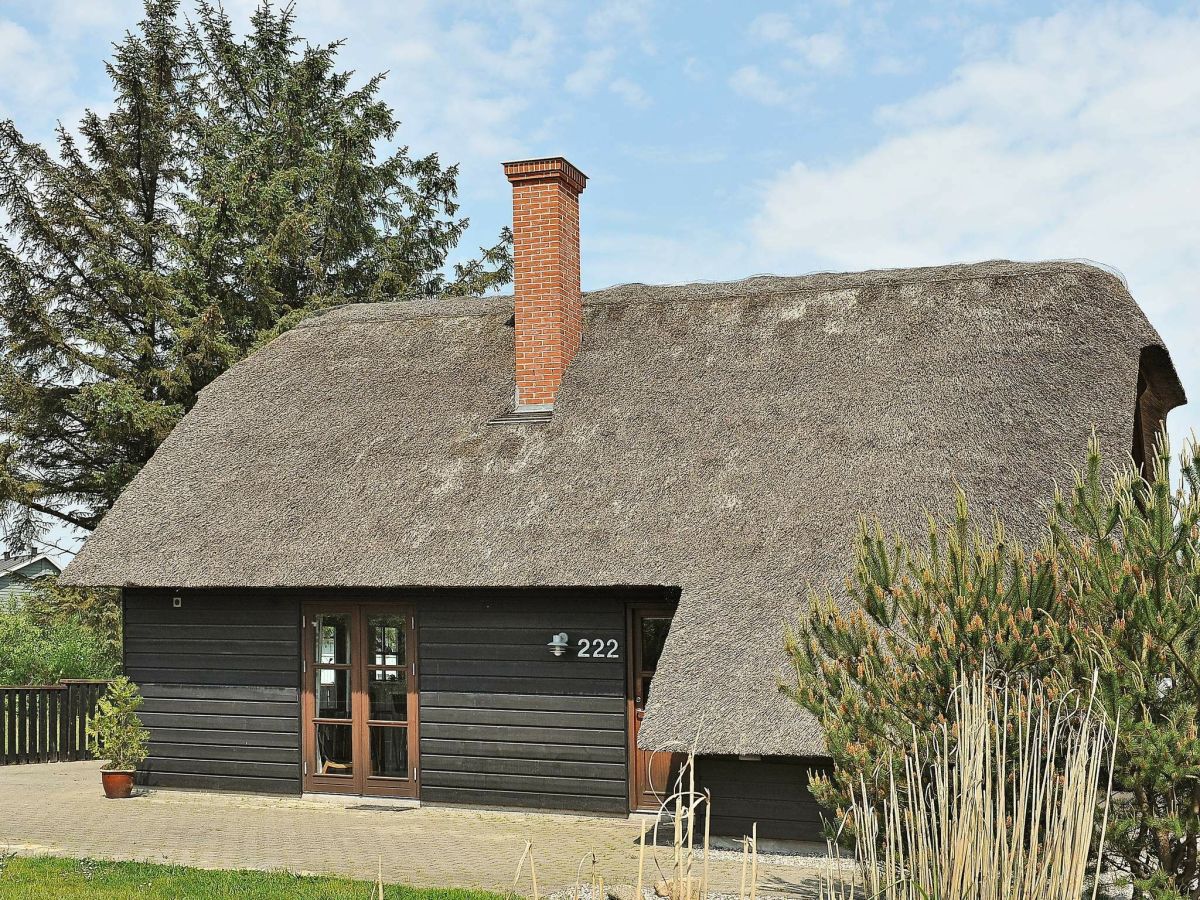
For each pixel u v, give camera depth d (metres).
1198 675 7.11
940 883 5.27
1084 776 5.54
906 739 7.71
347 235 32.69
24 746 19.09
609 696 13.43
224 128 31.72
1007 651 7.52
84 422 28.84
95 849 11.84
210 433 16.75
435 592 14.30
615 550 13.02
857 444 13.20
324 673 14.95
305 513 14.91
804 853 11.29
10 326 27.62
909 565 8.34
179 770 15.50
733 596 12.08
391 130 34.31
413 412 16.00
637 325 16.14
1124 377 13.06
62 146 29.53
